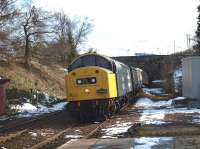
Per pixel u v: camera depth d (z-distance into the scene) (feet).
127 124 73.61
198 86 115.14
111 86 85.71
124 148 46.44
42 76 183.73
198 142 47.80
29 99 135.23
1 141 58.03
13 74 157.48
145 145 47.62
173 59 244.22
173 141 49.47
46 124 81.66
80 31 263.49
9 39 153.17
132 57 319.27
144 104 131.44
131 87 140.26
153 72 327.06
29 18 177.58
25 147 55.57
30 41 181.78
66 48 241.35
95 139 55.62
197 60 115.34
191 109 99.91
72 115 85.56
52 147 54.03
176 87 167.73
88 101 83.82
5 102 103.91
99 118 84.48
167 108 107.76
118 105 100.53
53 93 175.01
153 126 67.26
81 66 87.56
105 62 87.71
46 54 210.79
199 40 193.88
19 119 94.58
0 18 136.36
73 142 53.57
